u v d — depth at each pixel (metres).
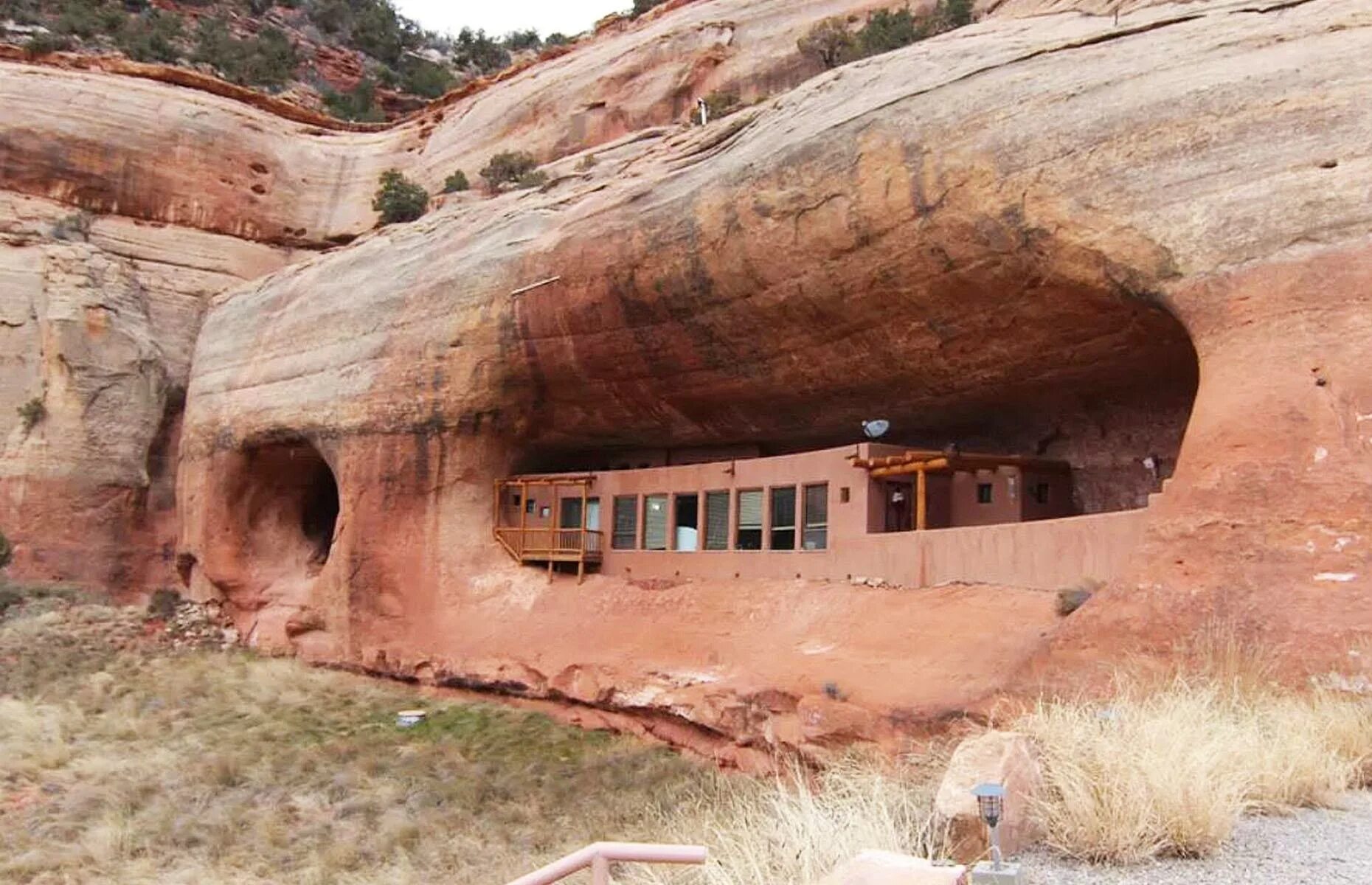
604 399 27.80
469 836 17.11
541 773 20.41
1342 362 13.59
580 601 26.14
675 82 43.81
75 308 40.16
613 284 25.05
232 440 35.44
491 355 28.20
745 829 9.05
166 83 48.81
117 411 40.28
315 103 75.94
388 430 29.97
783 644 20.22
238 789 20.86
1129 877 6.95
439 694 27.41
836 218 20.42
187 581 38.16
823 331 22.17
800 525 22.59
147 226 44.47
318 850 17.14
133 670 31.20
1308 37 15.72
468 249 29.83
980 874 6.44
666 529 25.81
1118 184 16.48
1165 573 13.97
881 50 35.38
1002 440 23.50
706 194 22.98
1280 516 13.28
